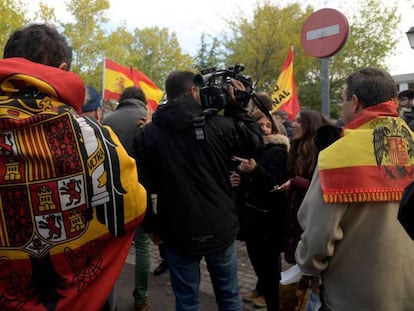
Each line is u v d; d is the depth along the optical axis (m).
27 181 1.32
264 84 23.86
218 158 2.52
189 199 2.48
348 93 2.02
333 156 1.86
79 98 1.44
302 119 3.10
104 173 1.41
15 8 20.75
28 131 1.32
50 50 1.52
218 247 2.52
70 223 1.37
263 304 3.78
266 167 3.19
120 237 1.50
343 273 1.92
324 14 4.48
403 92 5.90
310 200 1.92
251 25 22.98
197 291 2.62
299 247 2.01
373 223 1.86
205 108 2.54
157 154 2.51
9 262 1.34
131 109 3.82
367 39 24.95
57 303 1.37
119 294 4.13
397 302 1.87
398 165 1.88
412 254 1.90
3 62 1.35
